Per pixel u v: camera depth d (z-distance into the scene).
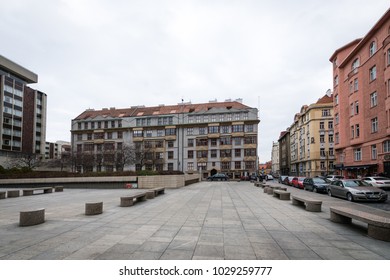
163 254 4.62
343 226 6.93
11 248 4.92
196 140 55.88
